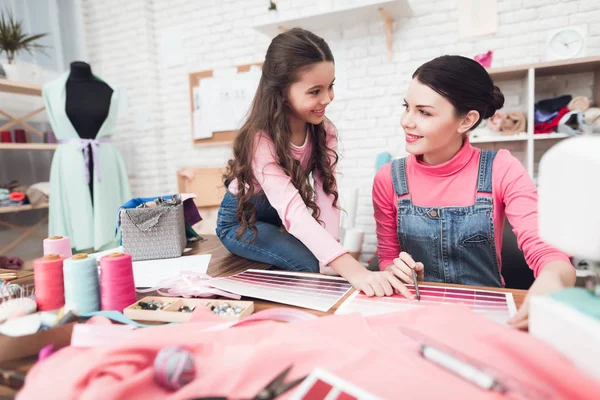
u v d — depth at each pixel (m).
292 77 1.03
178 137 3.57
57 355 0.47
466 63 0.96
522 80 2.41
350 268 0.85
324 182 1.40
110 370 0.42
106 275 0.74
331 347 0.47
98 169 2.42
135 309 0.70
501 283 1.14
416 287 0.75
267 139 1.11
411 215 1.15
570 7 2.35
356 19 2.67
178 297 0.80
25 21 3.01
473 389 0.39
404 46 2.71
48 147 2.69
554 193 0.44
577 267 2.01
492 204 1.06
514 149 2.48
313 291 0.81
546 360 0.39
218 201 3.16
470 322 0.54
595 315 0.40
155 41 3.55
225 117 3.32
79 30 3.46
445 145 1.03
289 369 0.44
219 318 0.63
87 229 2.40
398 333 0.53
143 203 1.37
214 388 0.41
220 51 3.32
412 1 2.65
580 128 2.04
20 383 0.47
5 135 2.58
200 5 3.34
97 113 2.43
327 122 1.44
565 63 2.10
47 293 0.72
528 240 0.91
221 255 1.33
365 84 2.84
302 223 0.98
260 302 0.76
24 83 2.51
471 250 1.09
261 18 3.14
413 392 0.39
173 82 3.53
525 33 2.45
